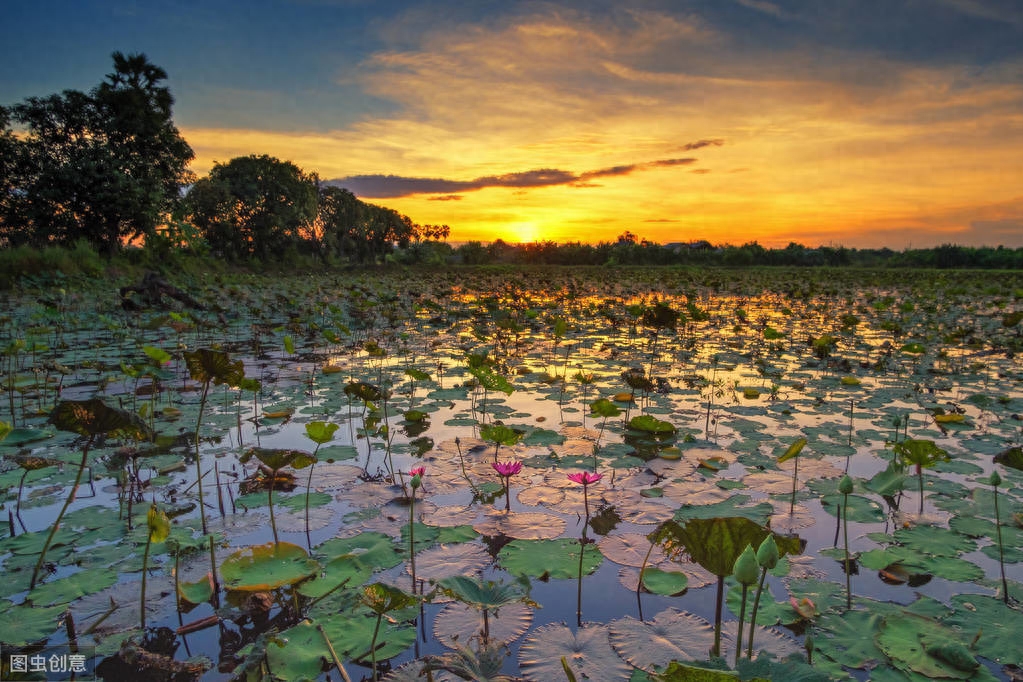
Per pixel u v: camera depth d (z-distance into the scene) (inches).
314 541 115.2
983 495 137.3
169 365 296.5
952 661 78.1
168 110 1064.8
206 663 80.3
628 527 121.7
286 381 264.1
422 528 120.6
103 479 148.9
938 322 471.8
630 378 201.6
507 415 210.7
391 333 419.2
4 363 292.0
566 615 90.9
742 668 54.9
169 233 1048.2
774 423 197.6
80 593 96.8
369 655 81.3
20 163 942.4
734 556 73.4
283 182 1568.7
